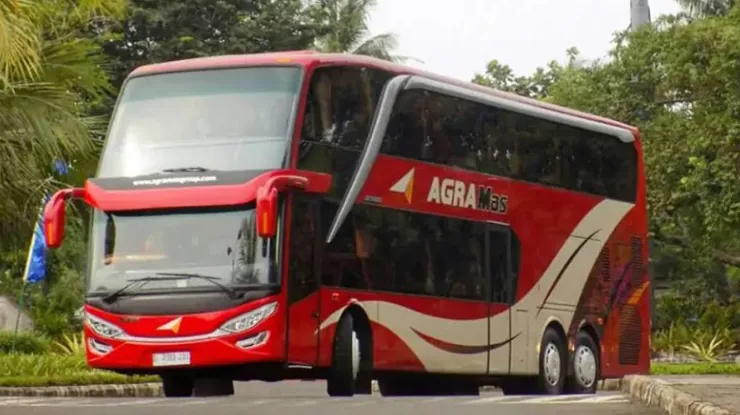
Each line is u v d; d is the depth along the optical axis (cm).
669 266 5878
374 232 2050
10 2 2125
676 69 4188
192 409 1466
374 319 2044
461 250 2223
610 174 2592
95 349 1955
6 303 4153
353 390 2006
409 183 2120
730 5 5419
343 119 2011
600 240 2550
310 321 1931
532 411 1381
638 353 2639
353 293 2006
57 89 2406
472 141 2272
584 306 2500
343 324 1991
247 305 1884
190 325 1898
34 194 2397
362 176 2027
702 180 4309
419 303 2130
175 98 2006
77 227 2769
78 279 4284
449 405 1533
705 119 4209
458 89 2247
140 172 1978
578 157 2514
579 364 2484
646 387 1573
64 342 3822
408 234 2116
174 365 1903
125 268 1947
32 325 4138
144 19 5491
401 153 2108
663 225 4909
